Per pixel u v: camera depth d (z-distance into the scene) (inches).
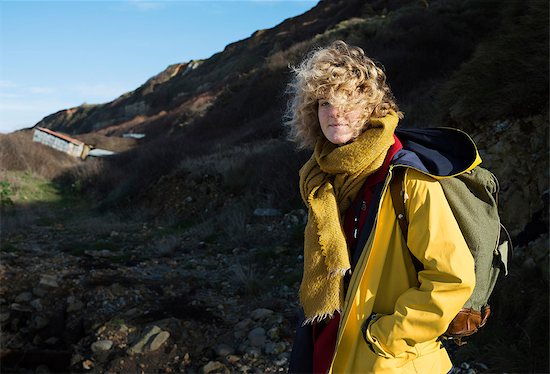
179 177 531.8
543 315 150.5
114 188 631.2
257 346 183.0
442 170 64.6
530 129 219.6
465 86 265.0
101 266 288.4
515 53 248.2
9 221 461.7
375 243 66.4
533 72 230.5
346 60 70.2
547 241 175.5
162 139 870.4
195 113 1262.3
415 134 71.7
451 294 61.1
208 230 384.2
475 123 246.5
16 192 625.9
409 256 66.4
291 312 210.8
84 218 518.9
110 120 2036.2
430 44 639.8
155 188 542.0
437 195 64.1
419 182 64.7
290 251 290.2
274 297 232.7
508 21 303.4
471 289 61.2
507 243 71.3
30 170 766.5
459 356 151.0
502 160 223.0
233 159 508.7
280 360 171.8
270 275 264.7
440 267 61.3
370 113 70.4
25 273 262.8
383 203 66.7
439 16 730.8
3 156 770.8
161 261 310.5
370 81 69.8
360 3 1182.3
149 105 1891.0
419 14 768.3
